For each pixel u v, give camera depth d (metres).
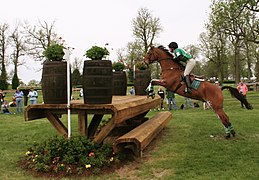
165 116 9.05
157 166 5.20
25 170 5.05
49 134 8.51
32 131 9.22
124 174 4.82
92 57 5.38
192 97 7.48
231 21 20.89
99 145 5.51
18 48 44.69
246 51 40.34
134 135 5.45
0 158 5.89
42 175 4.76
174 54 7.31
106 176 4.68
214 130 8.41
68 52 5.36
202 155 5.85
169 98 15.88
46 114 5.77
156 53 7.47
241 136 7.53
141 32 35.88
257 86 29.75
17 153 6.30
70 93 5.62
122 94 10.31
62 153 5.14
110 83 5.36
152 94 8.02
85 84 5.27
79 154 5.08
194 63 7.22
